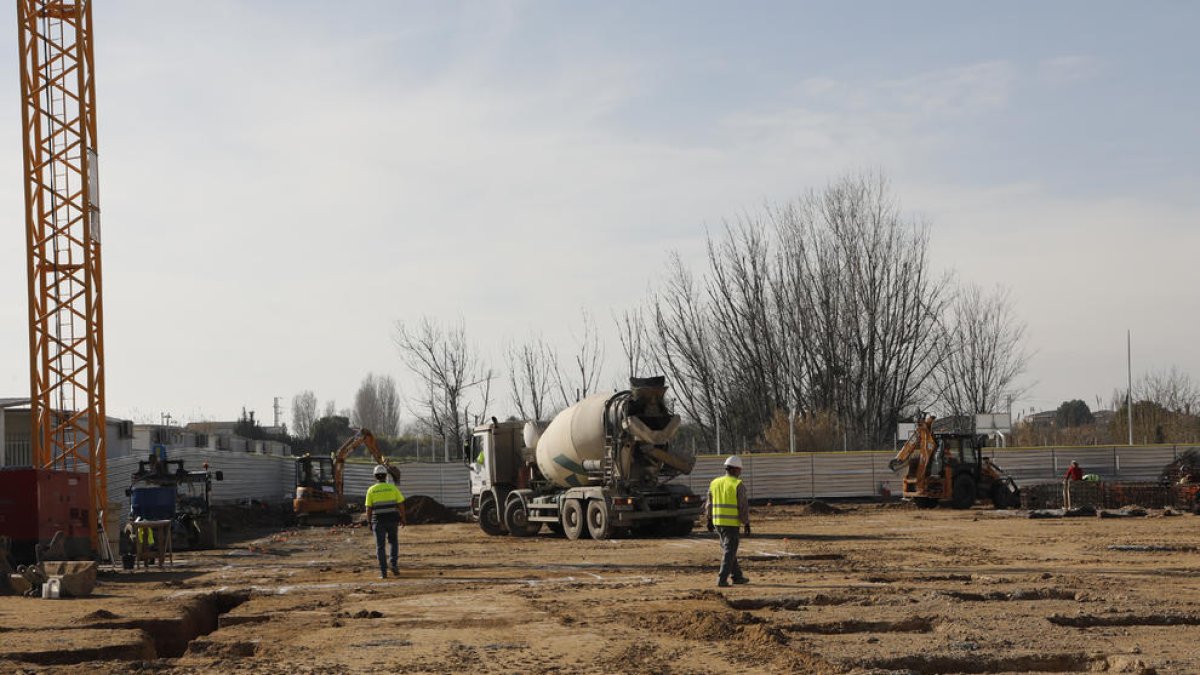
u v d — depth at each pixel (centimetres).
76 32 3150
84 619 1661
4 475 2539
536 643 1381
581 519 3347
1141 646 1314
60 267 3125
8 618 1686
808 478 5591
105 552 2888
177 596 1984
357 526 4447
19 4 3123
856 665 1210
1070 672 1215
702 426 7169
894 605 1677
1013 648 1301
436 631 1495
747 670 1195
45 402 3094
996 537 3189
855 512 4725
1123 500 4575
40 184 3119
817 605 1700
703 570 2312
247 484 5484
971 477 4859
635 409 3281
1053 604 1669
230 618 1688
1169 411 7450
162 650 1636
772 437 6300
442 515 4788
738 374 7162
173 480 3497
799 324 7150
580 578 2173
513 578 2189
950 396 8000
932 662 1232
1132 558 2531
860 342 7062
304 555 3003
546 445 3500
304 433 11781
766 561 2492
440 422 7269
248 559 2894
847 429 7006
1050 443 7388
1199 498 4400
